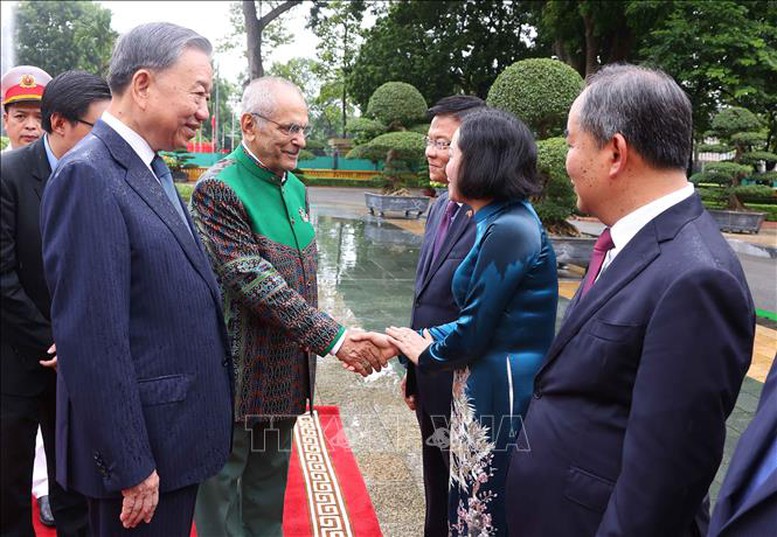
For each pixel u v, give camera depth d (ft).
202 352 5.25
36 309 6.93
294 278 7.18
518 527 4.73
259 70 43.42
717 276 3.68
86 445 5.00
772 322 13.79
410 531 8.13
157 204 5.10
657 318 3.81
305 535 7.99
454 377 6.32
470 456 6.06
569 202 25.91
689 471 3.69
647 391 3.78
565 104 24.31
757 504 3.54
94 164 4.80
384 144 44.47
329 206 53.11
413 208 45.16
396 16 56.44
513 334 5.82
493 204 5.91
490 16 52.70
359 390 13.01
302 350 7.38
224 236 6.70
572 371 4.37
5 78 8.38
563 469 4.37
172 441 5.10
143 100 5.09
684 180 4.25
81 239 4.66
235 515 7.37
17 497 7.16
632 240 4.24
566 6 32.91
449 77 54.80
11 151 7.24
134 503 4.85
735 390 3.73
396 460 10.01
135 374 4.88
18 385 7.00
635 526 3.76
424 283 6.97
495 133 5.72
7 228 6.80
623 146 4.13
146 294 4.97
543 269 5.84
